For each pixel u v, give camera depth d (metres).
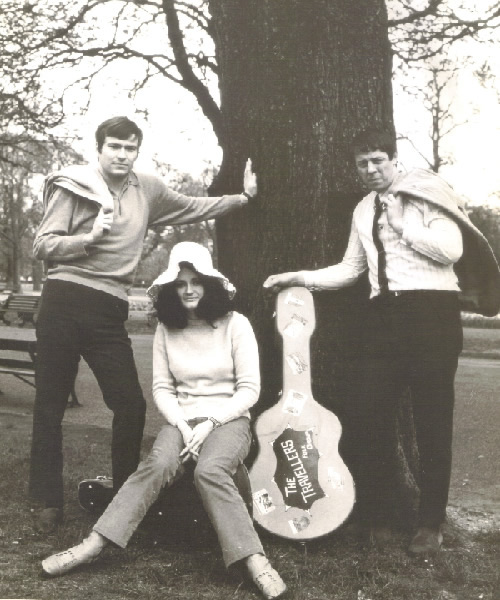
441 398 3.69
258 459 3.77
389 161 3.72
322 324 4.20
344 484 3.71
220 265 4.42
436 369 3.66
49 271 3.93
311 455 3.75
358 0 4.19
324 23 4.14
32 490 3.89
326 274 3.94
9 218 41.47
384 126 4.30
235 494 3.32
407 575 3.45
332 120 4.17
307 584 3.30
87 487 4.12
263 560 3.21
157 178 4.14
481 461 6.15
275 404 3.97
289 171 4.18
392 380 3.77
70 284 3.82
